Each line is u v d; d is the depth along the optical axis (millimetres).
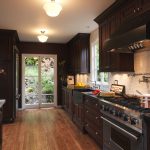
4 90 5316
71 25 4848
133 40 2270
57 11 3045
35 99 7492
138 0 2729
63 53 7695
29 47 7367
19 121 5430
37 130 4559
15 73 5680
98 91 4094
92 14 3951
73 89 5355
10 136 4129
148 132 1914
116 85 4082
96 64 5492
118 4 3215
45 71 7602
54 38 6613
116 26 3406
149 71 2994
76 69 6305
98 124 3410
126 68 3369
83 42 5855
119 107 2436
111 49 2949
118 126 2488
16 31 5465
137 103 2533
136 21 2361
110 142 2748
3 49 5309
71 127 4812
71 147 3521
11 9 3635
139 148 2016
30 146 3566
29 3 3346
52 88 7672
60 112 6652
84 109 4293
